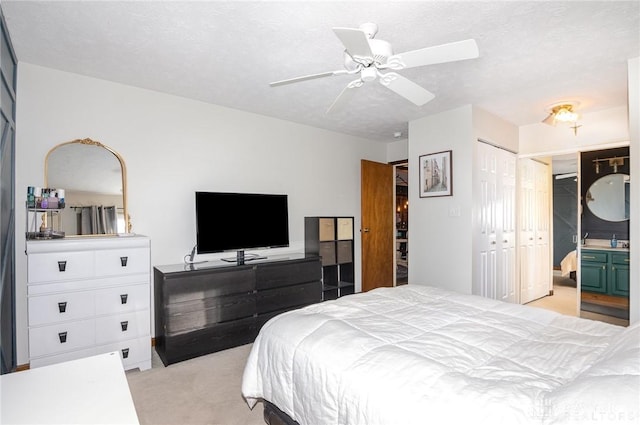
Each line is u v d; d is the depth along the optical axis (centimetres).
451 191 370
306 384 140
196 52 246
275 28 213
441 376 113
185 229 342
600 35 220
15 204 258
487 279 382
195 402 220
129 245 261
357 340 143
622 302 374
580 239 409
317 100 349
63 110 279
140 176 316
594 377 98
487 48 236
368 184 507
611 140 371
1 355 199
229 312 310
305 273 370
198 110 351
